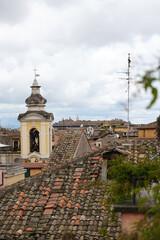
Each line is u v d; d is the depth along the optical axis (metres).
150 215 7.52
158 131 28.33
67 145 21.50
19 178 18.02
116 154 12.29
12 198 11.11
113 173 8.71
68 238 8.96
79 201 10.31
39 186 11.41
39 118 35.78
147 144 13.81
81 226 9.38
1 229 9.86
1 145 18.44
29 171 30.05
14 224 9.95
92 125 103.94
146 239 4.74
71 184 11.20
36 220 9.90
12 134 50.59
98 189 10.70
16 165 18.48
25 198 11.01
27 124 36.25
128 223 7.78
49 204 10.40
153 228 4.88
